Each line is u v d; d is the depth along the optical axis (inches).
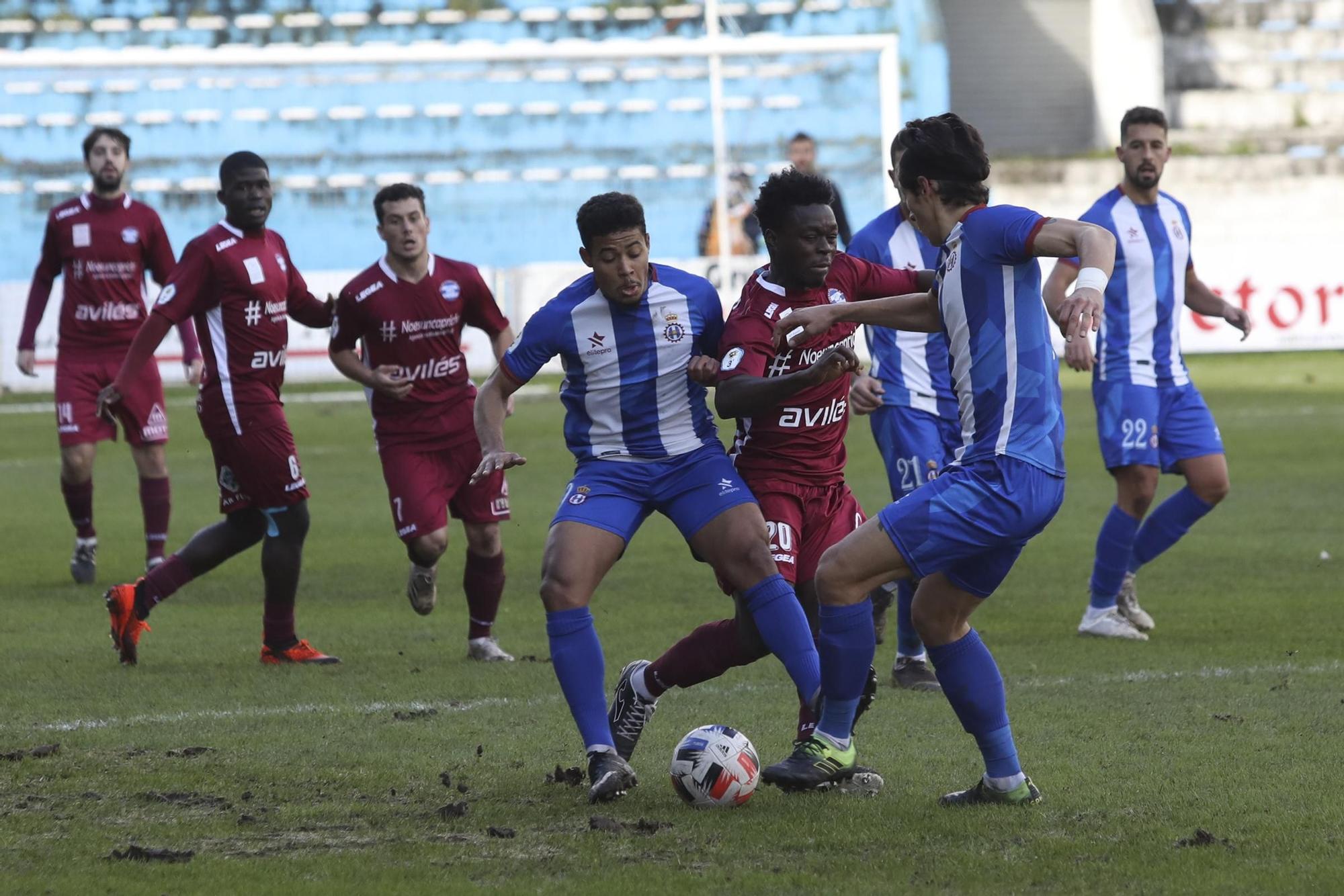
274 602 992.9
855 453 2208.4
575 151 3811.5
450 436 1026.1
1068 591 1238.3
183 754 739.4
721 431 2421.3
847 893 528.4
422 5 4119.1
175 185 3695.9
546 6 4116.6
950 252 618.5
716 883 540.4
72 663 986.1
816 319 655.1
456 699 878.4
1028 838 591.8
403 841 597.9
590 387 699.4
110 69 3385.8
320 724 808.9
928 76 3914.9
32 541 1552.7
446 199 3784.5
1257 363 3265.3
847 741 655.8
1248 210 3863.2
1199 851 571.8
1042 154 4306.1
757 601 673.0
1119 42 4254.4
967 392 620.1
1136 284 1091.9
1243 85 4456.2
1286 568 1317.7
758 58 3841.0
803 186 683.4
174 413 2827.3
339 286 3102.9
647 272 700.7
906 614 914.7
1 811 642.2
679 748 648.4
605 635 1056.8
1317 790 657.6
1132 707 831.1
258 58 3031.5
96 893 534.6
